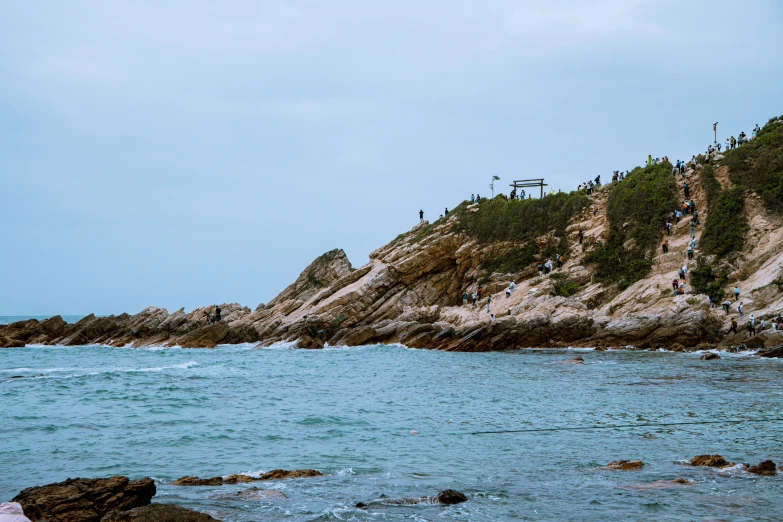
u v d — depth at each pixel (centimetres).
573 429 2291
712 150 7512
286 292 9412
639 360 4600
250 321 7869
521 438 2148
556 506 1386
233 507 1379
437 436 2188
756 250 5956
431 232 8431
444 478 1638
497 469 1730
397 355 5466
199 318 8462
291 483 1584
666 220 6825
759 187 6444
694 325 5278
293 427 2336
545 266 7138
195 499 1433
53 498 1277
